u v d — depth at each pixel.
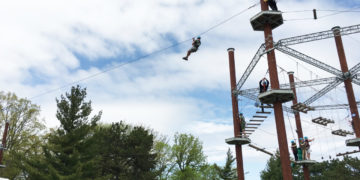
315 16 17.20
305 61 18.81
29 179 20.53
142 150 29.59
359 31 16.83
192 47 16.58
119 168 28.52
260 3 18.22
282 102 16.89
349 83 20.00
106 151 28.42
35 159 20.75
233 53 23.80
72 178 19.12
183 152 43.69
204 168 43.22
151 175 28.91
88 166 21.11
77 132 21.61
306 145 23.64
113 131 31.48
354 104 19.81
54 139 21.53
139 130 32.09
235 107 21.98
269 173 47.28
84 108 23.34
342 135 23.03
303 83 20.55
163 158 41.56
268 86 17.72
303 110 21.77
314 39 17.41
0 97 33.59
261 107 18.88
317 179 50.72
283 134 15.98
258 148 21.98
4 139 21.12
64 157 20.62
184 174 40.81
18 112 34.00
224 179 43.69
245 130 21.27
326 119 21.86
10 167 25.67
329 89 21.20
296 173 49.06
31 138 33.09
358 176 45.62
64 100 23.06
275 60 17.23
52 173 19.27
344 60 20.56
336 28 17.88
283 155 15.53
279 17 17.56
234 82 22.66
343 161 49.12
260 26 18.67
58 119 22.50
